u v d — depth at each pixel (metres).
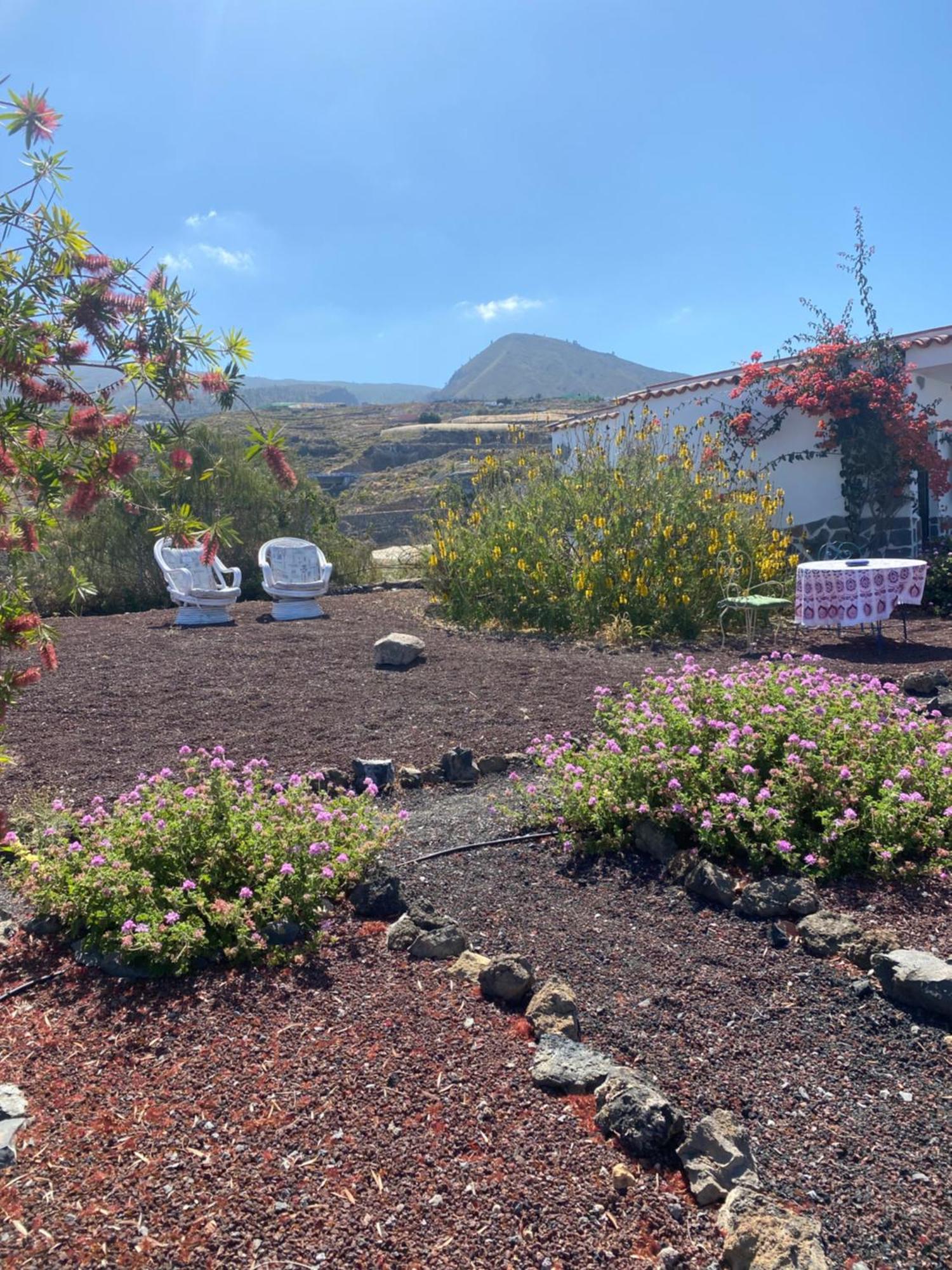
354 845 4.01
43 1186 2.24
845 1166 2.36
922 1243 2.12
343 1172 2.28
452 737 6.10
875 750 4.40
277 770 5.57
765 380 12.91
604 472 11.30
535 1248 2.07
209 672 7.97
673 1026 2.96
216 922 3.40
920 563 8.64
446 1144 2.38
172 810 3.98
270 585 11.43
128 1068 2.76
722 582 10.16
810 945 3.36
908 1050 2.81
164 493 2.82
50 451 2.53
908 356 12.22
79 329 2.46
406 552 17.20
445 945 3.39
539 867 4.21
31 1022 3.08
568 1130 2.43
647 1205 2.20
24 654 8.62
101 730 6.38
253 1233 2.09
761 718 4.69
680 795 4.18
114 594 13.95
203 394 2.61
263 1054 2.79
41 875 3.70
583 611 10.03
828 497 12.87
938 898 3.64
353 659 8.48
